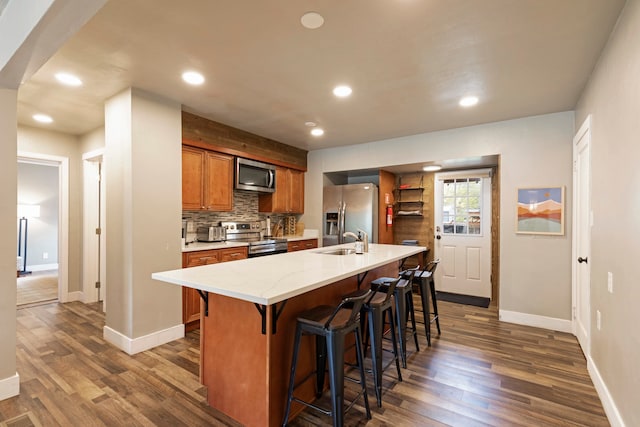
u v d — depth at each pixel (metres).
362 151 4.86
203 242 3.95
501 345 2.99
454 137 4.05
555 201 3.41
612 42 1.94
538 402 2.08
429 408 2.02
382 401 2.09
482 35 2.00
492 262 4.75
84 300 4.32
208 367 2.03
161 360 2.65
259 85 2.76
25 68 1.89
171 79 2.64
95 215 4.39
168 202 3.07
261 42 2.08
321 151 5.29
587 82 2.63
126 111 2.82
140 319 2.84
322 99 3.10
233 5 1.70
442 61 2.34
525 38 2.03
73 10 1.38
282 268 2.21
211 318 2.03
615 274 1.88
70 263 4.38
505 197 3.69
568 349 2.90
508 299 3.66
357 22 1.86
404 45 2.12
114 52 2.20
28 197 6.65
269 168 4.63
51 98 3.02
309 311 1.96
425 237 5.27
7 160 2.15
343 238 4.96
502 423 1.87
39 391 2.19
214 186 3.81
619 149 1.82
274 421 1.79
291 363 1.92
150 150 2.93
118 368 2.51
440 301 4.56
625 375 1.71
